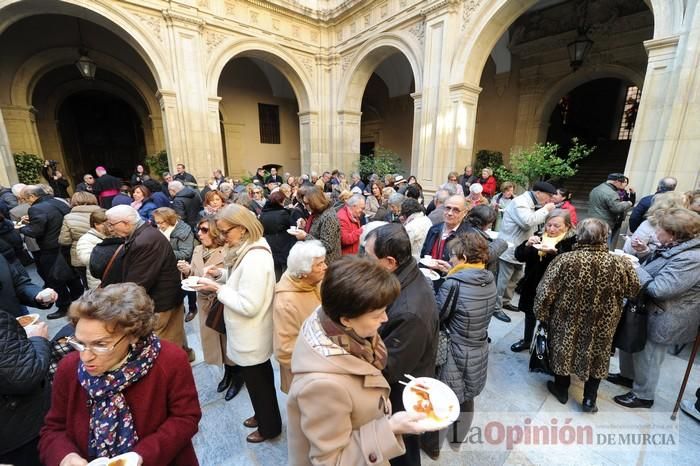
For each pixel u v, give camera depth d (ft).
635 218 11.82
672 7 12.48
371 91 44.80
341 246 10.23
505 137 31.40
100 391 2.92
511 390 7.39
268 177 32.07
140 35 23.40
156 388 3.22
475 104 22.94
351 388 2.50
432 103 23.94
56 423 3.27
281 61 31.45
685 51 12.09
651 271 6.36
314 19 31.94
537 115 28.99
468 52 21.47
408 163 41.78
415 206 9.76
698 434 6.13
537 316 6.77
